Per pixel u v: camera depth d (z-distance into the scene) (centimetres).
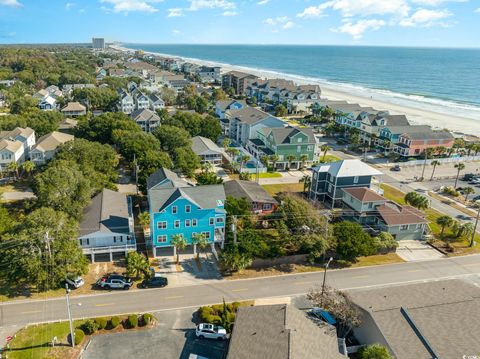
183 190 5650
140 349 3872
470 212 7612
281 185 8662
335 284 5150
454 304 4103
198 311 4472
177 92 18838
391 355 3456
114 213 5950
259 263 5472
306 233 5603
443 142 11312
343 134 13600
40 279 4556
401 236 6394
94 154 7781
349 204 7006
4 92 16575
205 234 5684
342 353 3719
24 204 6456
